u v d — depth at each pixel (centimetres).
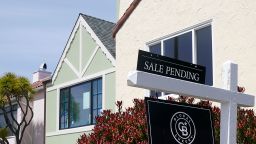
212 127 560
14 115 2175
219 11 962
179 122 533
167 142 516
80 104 1608
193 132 541
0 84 1892
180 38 1057
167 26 1091
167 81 520
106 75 1478
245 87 883
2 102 1941
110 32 1620
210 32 988
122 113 804
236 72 582
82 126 1580
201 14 1005
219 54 948
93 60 1554
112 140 723
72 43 1673
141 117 729
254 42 879
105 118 788
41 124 1930
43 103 1928
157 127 514
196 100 858
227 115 568
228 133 562
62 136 1678
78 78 1620
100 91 1512
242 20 909
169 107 531
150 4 1148
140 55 514
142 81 500
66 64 1700
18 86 1892
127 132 715
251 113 732
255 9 886
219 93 561
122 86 1198
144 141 681
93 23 1619
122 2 1391
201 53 1004
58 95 1731
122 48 1220
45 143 1783
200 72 567
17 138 1888
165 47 1093
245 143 679
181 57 1048
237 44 912
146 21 1154
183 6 1055
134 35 1184
